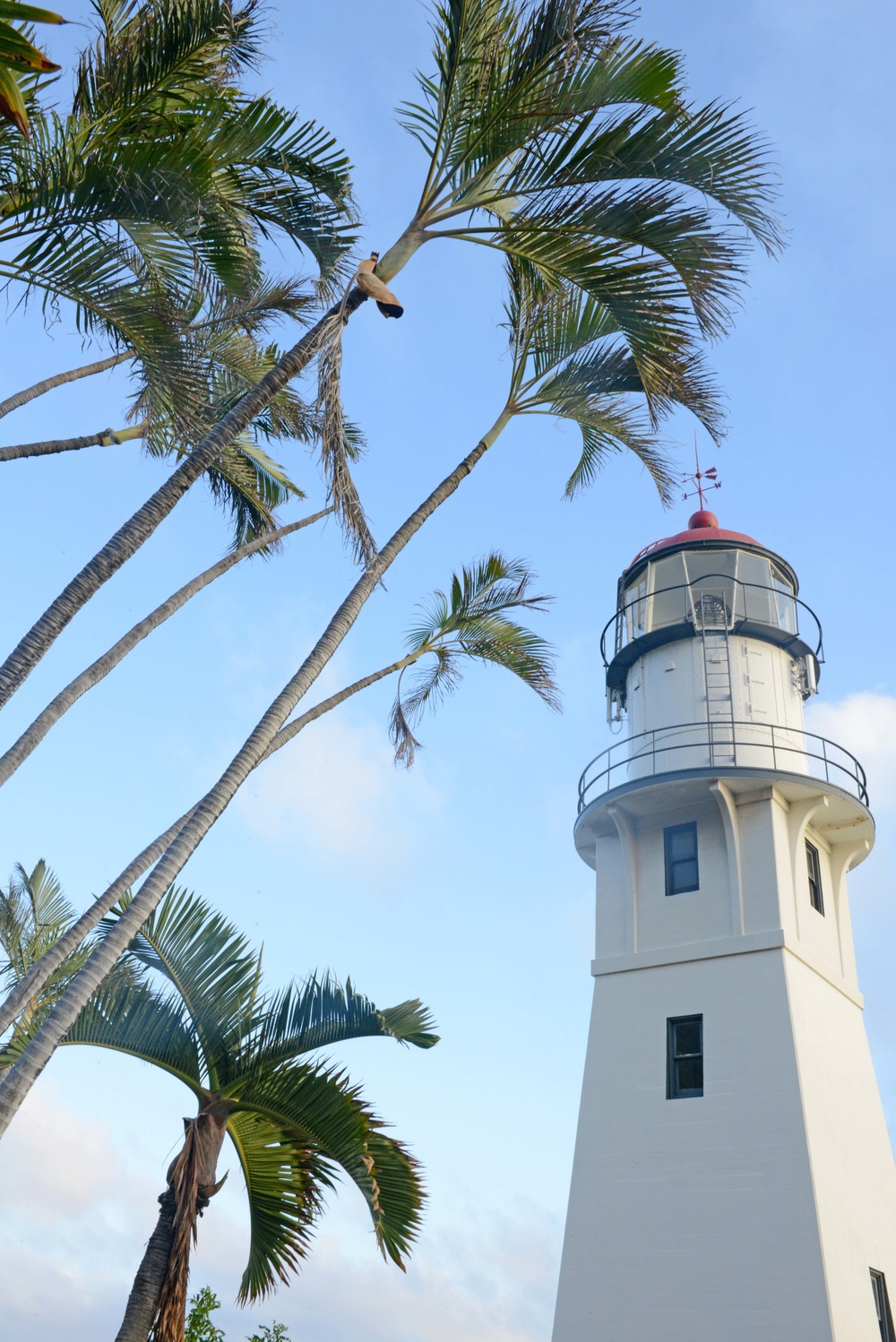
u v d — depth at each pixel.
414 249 10.32
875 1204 19.16
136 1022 11.48
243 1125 11.80
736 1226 17.58
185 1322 10.31
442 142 10.27
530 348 12.60
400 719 14.73
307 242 10.74
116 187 8.81
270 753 11.29
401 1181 11.20
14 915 16.91
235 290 11.05
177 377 10.05
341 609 10.73
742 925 20.30
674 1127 19.05
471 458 12.11
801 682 23.23
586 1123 20.05
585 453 13.87
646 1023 20.44
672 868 21.91
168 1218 10.63
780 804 21.48
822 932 21.44
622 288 10.52
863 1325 16.98
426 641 14.53
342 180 10.63
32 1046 7.67
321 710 12.13
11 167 8.70
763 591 23.70
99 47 9.48
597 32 9.68
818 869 22.28
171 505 9.27
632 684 24.14
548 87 9.83
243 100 10.23
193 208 9.22
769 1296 16.75
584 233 10.31
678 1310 17.44
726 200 9.91
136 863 9.91
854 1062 20.62
